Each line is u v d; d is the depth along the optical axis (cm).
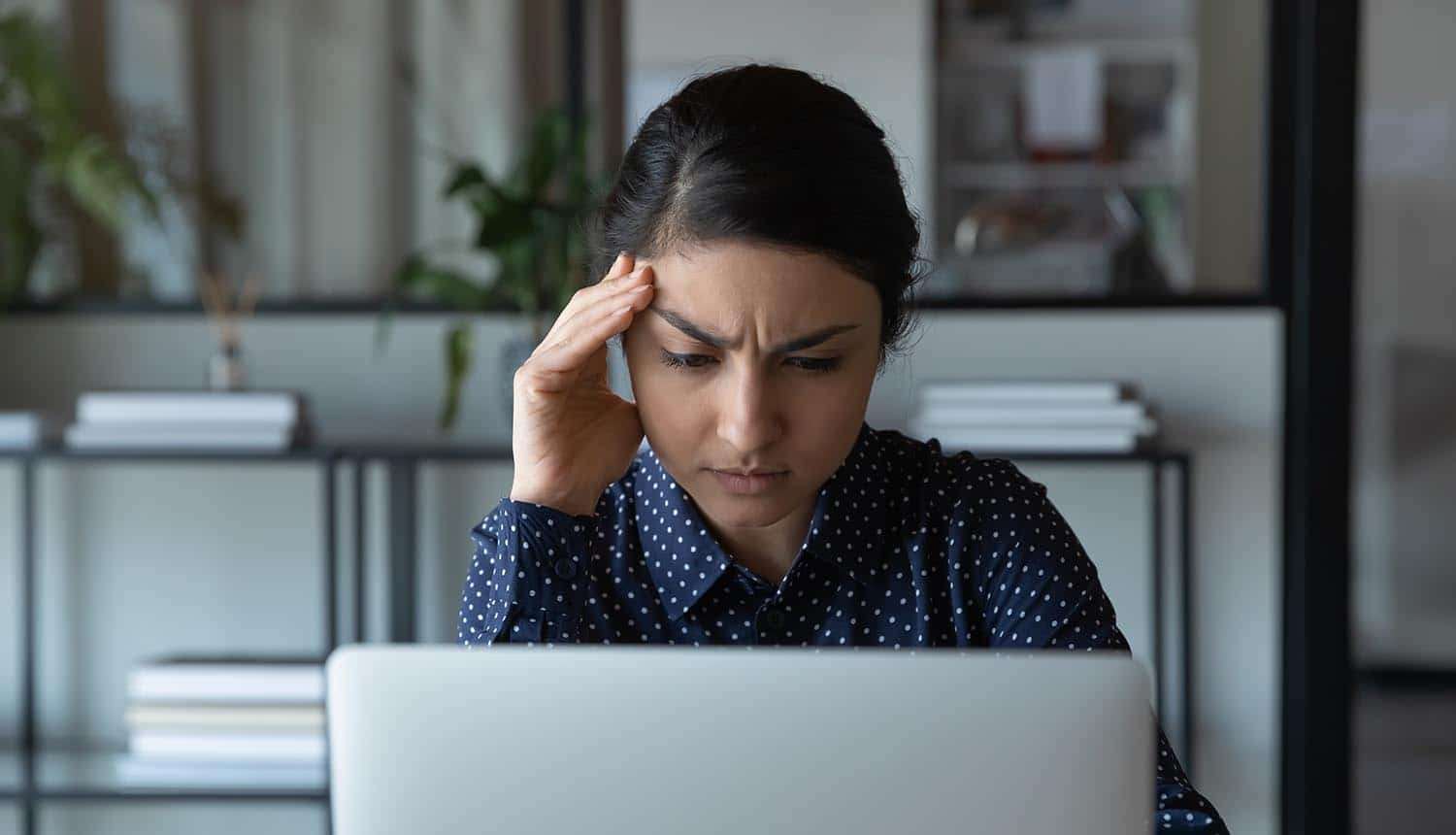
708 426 95
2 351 289
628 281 96
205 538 284
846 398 94
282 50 304
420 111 305
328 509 251
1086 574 111
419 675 70
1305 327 274
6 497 285
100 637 285
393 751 70
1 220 289
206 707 249
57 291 298
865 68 506
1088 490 278
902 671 69
